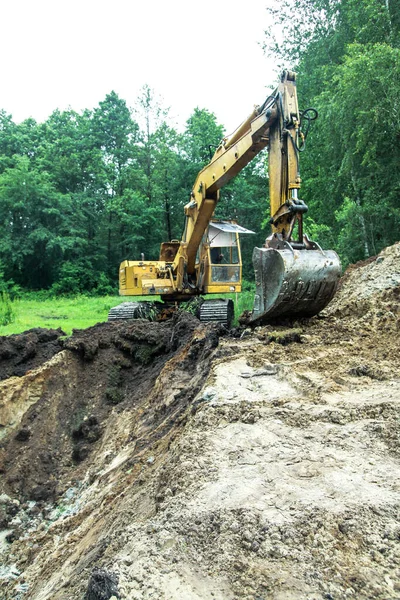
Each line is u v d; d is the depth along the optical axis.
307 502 3.25
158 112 42.78
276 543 2.89
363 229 15.93
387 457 3.86
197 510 3.30
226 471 3.79
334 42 21.03
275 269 7.59
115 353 10.47
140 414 8.27
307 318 8.45
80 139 46.41
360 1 17.58
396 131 14.98
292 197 7.78
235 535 3.00
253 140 8.58
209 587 2.64
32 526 7.36
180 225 43.22
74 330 11.08
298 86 22.55
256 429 4.46
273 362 6.28
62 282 38.09
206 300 11.80
